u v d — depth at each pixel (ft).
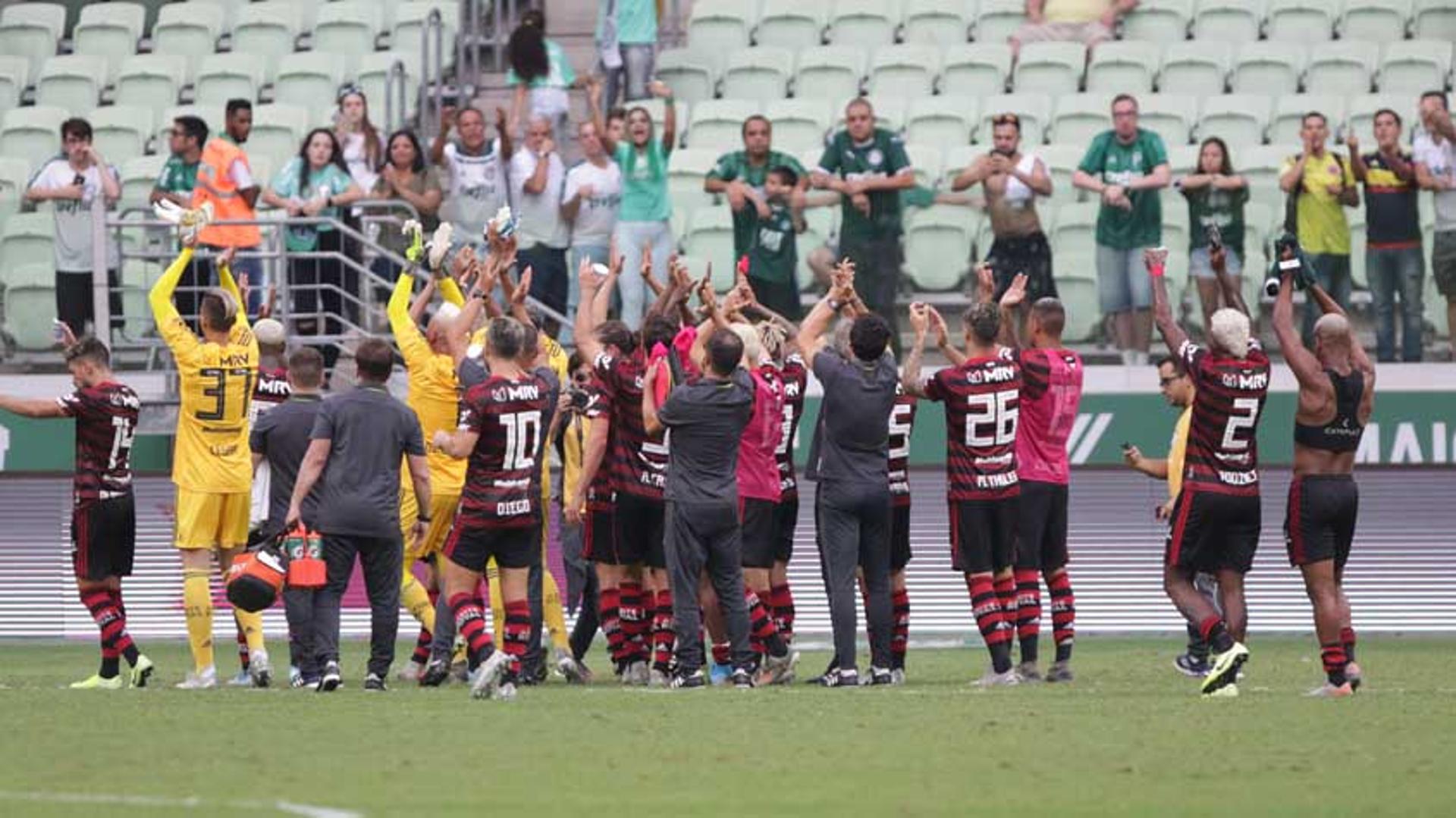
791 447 167.73
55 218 220.43
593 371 162.30
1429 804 97.04
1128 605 233.96
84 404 156.66
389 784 103.04
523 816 93.50
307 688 152.25
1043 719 129.70
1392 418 217.77
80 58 291.17
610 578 166.50
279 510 158.40
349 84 277.03
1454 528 229.86
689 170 245.45
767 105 262.47
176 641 231.71
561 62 253.44
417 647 168.66
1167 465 178.19
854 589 156.04
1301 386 145.59
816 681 158.40
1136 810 95.35
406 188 223.10
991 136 256.32
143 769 107.76
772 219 218.18
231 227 218.38
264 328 169.07
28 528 235.81
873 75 274.36
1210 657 171.63
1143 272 216.33
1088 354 218.59
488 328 143.95
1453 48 268.62
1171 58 270.67
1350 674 148.87
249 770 107.45
